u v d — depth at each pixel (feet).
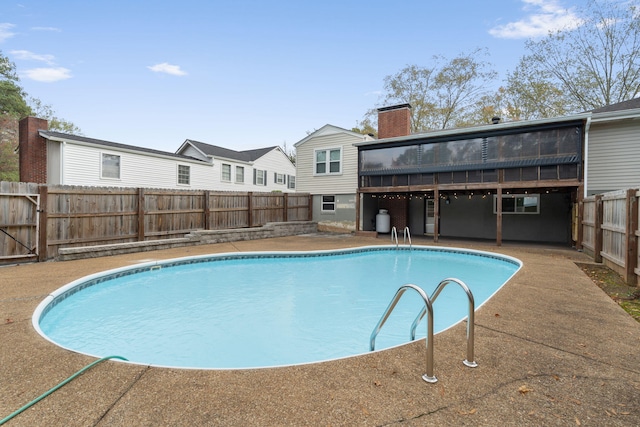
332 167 51.19
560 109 66.90
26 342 10.07
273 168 77.61
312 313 16.78
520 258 26.61
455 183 36.63
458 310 17.25
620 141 32.53
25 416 6.52
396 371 8.42
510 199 42.93
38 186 23.99
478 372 8.35
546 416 6.63
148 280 22.63
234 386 7.69
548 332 11.03
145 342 13.20
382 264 28.91
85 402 7.00
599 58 62.39
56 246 25.13
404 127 46.83
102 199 28.12
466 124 76.74
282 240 39.04
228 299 18.97
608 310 13.37
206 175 60.54
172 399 7.14
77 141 42.65
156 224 32.40
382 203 51.78
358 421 6.44
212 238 35.32
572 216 34.42
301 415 6.62
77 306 17.35
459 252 32.35
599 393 7.47
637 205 17.60
